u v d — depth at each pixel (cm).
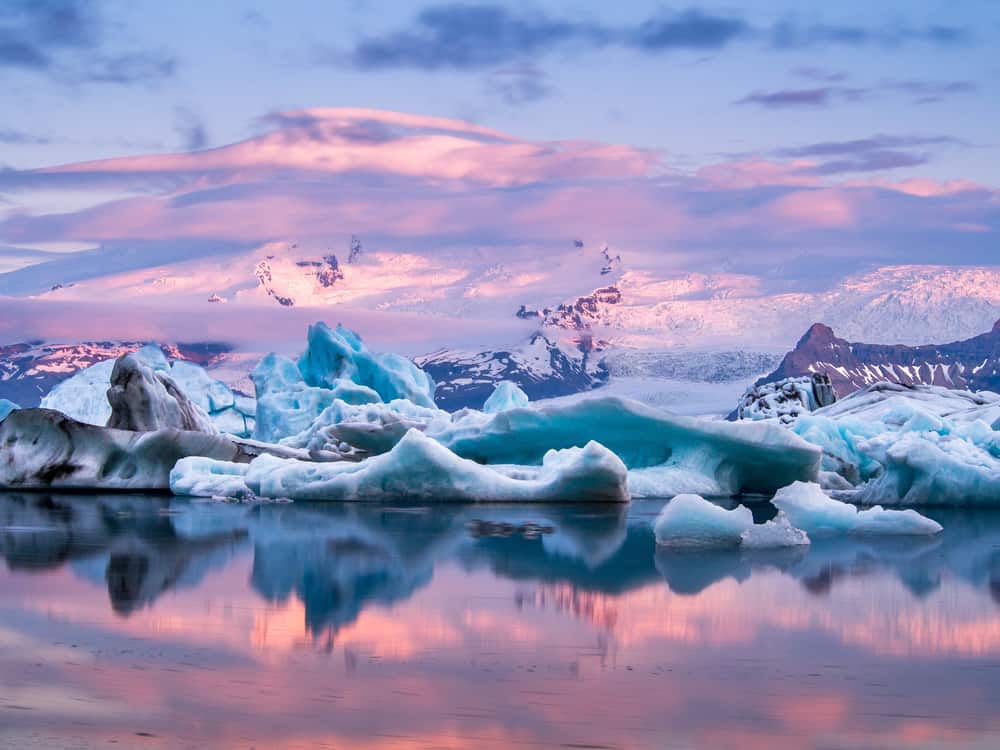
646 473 2536
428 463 2306
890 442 2548
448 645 904
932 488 2392
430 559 1405
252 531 1736
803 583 1234
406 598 1115
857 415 3594
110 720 704
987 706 748
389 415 3091
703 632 964
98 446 2758
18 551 1470
